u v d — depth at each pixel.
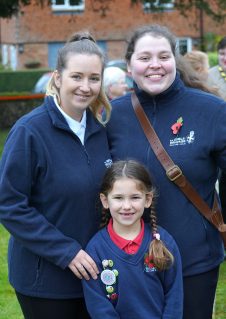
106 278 2.86
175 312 2.86
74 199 2.85
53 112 2.87
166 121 3.01
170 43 3.02
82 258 2.82
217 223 3.01
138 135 3.05
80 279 2.92
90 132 2.96
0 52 30.62
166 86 2.99
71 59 2.82
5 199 2.80
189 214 2.95
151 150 2.99
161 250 2.84
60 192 2.84
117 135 3.08
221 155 2.98
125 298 2.84
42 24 27.00
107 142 3.06
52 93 2.93
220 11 16.98
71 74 2.83
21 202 2.80
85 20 26.78
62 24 27.00
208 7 16.95
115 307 2.87
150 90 2.99
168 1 16.69
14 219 2.79
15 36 27.17
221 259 3.09
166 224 2.97
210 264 3.00
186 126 2.98
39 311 2.94
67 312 2.96
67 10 26.78
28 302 2.96
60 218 2.86
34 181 2.85
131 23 26.59
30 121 2.84
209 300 3.04
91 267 2.84
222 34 25.52
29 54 27.34
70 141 2.89
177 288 2.88
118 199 2.88
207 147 2.95
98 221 2.96
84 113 2.96
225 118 2.96
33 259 2.90
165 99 3.02
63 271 2.89
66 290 2.91
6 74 25.25
